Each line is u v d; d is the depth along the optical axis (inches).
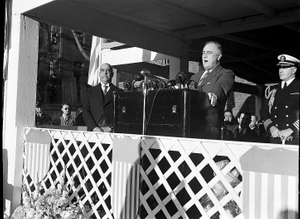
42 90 566.9
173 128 134.6
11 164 196.9
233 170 129.5
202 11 210.2
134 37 228.2
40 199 135.0
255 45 264.4
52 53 583.8
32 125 200.2
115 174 150.6
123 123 154.9
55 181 180.5
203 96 138.6
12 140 197.0
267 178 103.9
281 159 101.2
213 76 156.9
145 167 142.1
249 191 107.6
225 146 113.3
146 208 136.9
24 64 195.6
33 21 197.5
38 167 188.1
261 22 213.6
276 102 159.6
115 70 328.2
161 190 144.2
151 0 193.9
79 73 606.9
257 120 275.3
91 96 208.7
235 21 221.6
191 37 250.2
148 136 136.8
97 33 212.5
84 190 166.4
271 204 102.9
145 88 144.4
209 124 141.8
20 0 193.5
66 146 175.8
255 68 358.6
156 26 244.2
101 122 203.3
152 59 281.3
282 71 158.1
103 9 213.5
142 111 146.9
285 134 147.4
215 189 128.2
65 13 199.6
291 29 229.0
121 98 156.1
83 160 167.2
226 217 114.1
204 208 132.3
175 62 258.7
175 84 147.2
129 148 144.0
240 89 384.8
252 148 107.3
